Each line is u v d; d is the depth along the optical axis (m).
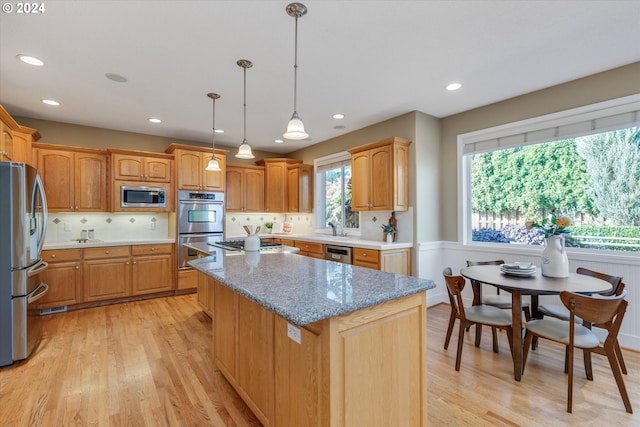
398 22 2.03
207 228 4.70
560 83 2.98
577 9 1.92
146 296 4.32
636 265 2.57
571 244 3.02
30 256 2.57
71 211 3.96
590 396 1.97
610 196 2.79
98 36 2.17
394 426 1.42
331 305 1.20
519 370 2.16
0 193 2.42
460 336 2.33
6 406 1.89
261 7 1.88
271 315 1.57
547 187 3.20
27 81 2.88
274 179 5.62
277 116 3.94
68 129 4.15
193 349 2.69
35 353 2.60
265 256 2.53
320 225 5.52
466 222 3.85
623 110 2.63
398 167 3.73
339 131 4.68
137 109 3.65
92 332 3.07
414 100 3.42
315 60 2.53
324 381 1.21
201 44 2.28
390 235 3.87
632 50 2.39
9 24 2.02
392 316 1.42
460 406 1.89
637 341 2.57
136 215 4.66
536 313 2.60
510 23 2.05
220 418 1.80
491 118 3.52
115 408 1.88
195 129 4.50
